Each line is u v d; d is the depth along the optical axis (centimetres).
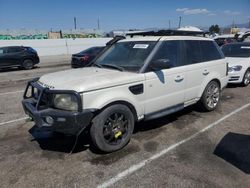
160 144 426
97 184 321
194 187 310
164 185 315
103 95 375
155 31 530
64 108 361
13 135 477
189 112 589
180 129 489
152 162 369
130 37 530
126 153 396
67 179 331
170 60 477
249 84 914
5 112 625
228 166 355
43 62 2214
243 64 867
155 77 439
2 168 360
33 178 335
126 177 334
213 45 600
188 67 507
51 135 472
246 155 386
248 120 536
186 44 520
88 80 379
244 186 311
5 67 1586
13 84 1062
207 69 558
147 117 448
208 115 570
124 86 397
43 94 382
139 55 453
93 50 1572
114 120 394
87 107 361
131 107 416
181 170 347
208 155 387
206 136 457
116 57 485
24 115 599
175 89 482
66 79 394
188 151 401
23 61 1656
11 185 320
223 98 721
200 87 548
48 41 3234
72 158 384
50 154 398
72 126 353
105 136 390
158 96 452
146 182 322
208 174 336
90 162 372
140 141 438
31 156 393
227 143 427
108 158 382
